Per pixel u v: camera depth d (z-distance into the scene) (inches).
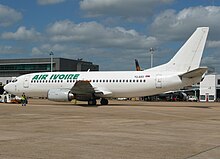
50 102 2186.3
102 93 1664.6
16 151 430.6
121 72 1683.1
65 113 1143.6
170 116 1060.5
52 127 713.6
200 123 835.4
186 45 1578.5
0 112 1178.6
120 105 1788.9
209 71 1546.5
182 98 3408.0
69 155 407.5
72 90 1606.8
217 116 1074.1
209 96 3597.4
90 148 456.8
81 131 645.3
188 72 1469.0
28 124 774.5
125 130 668.7
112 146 474.3
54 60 4185.5
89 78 1701.5
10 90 1851.6
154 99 3366.1
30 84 1808.6
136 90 1632.6
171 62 1600.6
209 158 395.9
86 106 1620.3
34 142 504.7
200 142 519.8
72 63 4377.5
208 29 1556.3
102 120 888.3
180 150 447.5
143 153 424.5
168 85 1579.7
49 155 406.6
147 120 904.9
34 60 4343.0
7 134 595.5
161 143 506.0
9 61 4520.2
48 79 1777.8
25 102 1727.4
